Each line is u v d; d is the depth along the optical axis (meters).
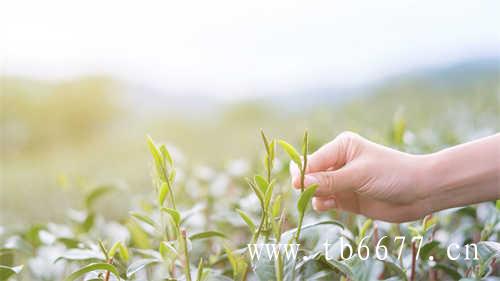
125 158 4.98
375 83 6.23
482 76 5.43
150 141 1.02
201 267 1.02
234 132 5.58
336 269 1.13
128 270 1.14
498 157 1.28
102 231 1.75
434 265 1.33
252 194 1.76
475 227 1.53
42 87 8.77
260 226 1.02
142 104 9.13
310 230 1.35
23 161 6.79
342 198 1.40
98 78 9.21
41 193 3.27
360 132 3.09
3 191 3.54
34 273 1.46
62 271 1.48
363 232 1.27
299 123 4.48
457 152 1.31
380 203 1.37
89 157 5.66
